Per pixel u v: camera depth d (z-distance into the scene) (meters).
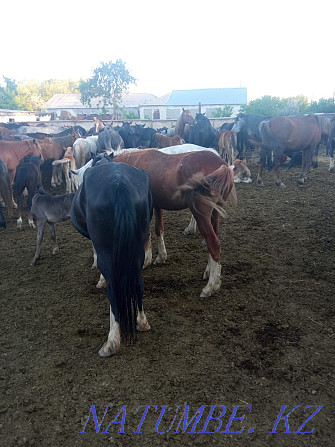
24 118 32.88
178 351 3.32
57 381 3.00
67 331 3.71
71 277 4.95
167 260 5.33
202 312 3.94
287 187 9.75
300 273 4.77
